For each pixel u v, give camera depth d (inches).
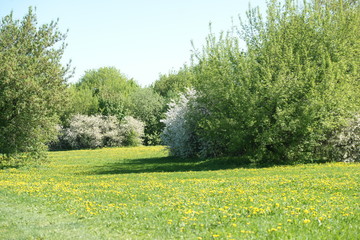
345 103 1125.7
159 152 2084.2
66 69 1364.4
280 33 1228.5
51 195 671.1
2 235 413.4
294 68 1167.0
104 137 2955.2
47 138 1386.6
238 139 1173.1
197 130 1439.5
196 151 1524.4
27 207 568.1
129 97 3400.6
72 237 386.9
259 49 1246.3
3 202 614.9
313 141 1144.8
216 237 344.8
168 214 456.4
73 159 1784.0
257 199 526.3
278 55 1186.0
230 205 491.5
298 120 1099.3
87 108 3166.8
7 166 1338.6
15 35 1295.5
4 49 1277.1
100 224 435.2
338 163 1121.4
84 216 482.9
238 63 1239.5
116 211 502.0
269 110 1159.0
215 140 1369.3
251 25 1269.7
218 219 416.2
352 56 1211.9
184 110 1528.1
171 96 3307.1
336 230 347.3
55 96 1291.8
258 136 1151.0
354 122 1177.4
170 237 362.0
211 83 1291.8
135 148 2581.2
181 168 1227.9
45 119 1296.8
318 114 1115.9
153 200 583.5
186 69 1503.4
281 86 1122.0
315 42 1210.0
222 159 1338.6
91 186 788.0
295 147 1145.4
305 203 491.5
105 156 1943.9
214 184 741.9
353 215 402.0
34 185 831.7
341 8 1275.8
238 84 1237.7
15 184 845.2
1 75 1205.1
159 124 3243.1
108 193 676.1
